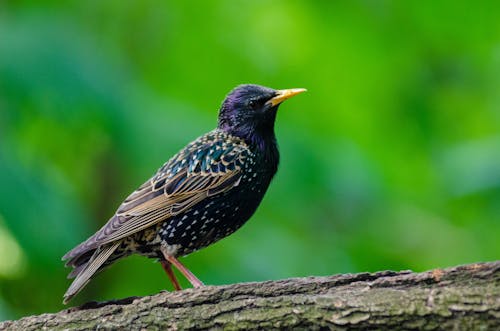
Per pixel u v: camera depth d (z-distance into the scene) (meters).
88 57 12.30
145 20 14.00
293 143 12.95
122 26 13.97
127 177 13.28
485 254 14.04
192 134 12.46
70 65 12.09
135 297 7.75
